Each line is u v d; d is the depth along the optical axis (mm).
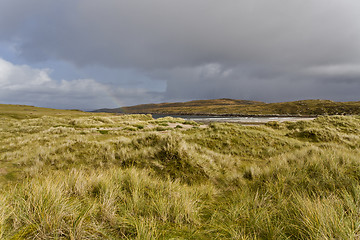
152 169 6297
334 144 11547
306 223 2146
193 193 3818
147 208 2711
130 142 9500
